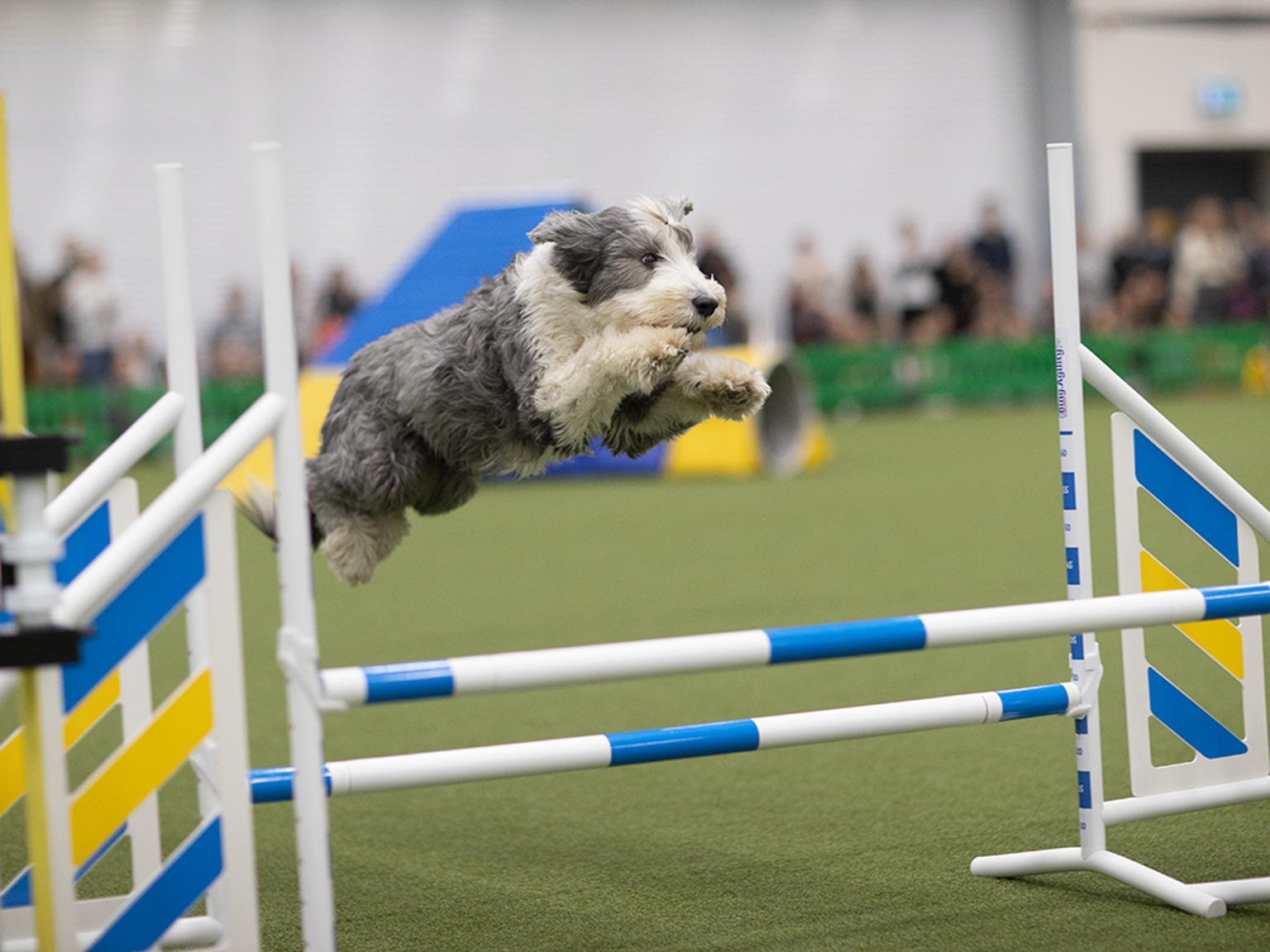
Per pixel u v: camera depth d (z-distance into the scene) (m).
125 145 18.78
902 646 3.01
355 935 3.30
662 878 3.61
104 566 2.49
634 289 3.53
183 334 3.35
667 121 21.05
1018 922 3.22
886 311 19.89
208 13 18.98
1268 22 22.91
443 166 20.17
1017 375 18.92
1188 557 7.93
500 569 8.66
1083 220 22.34
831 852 3.75
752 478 12.62
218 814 2.67
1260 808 3.97
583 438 3.47
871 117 21.70
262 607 7.96
